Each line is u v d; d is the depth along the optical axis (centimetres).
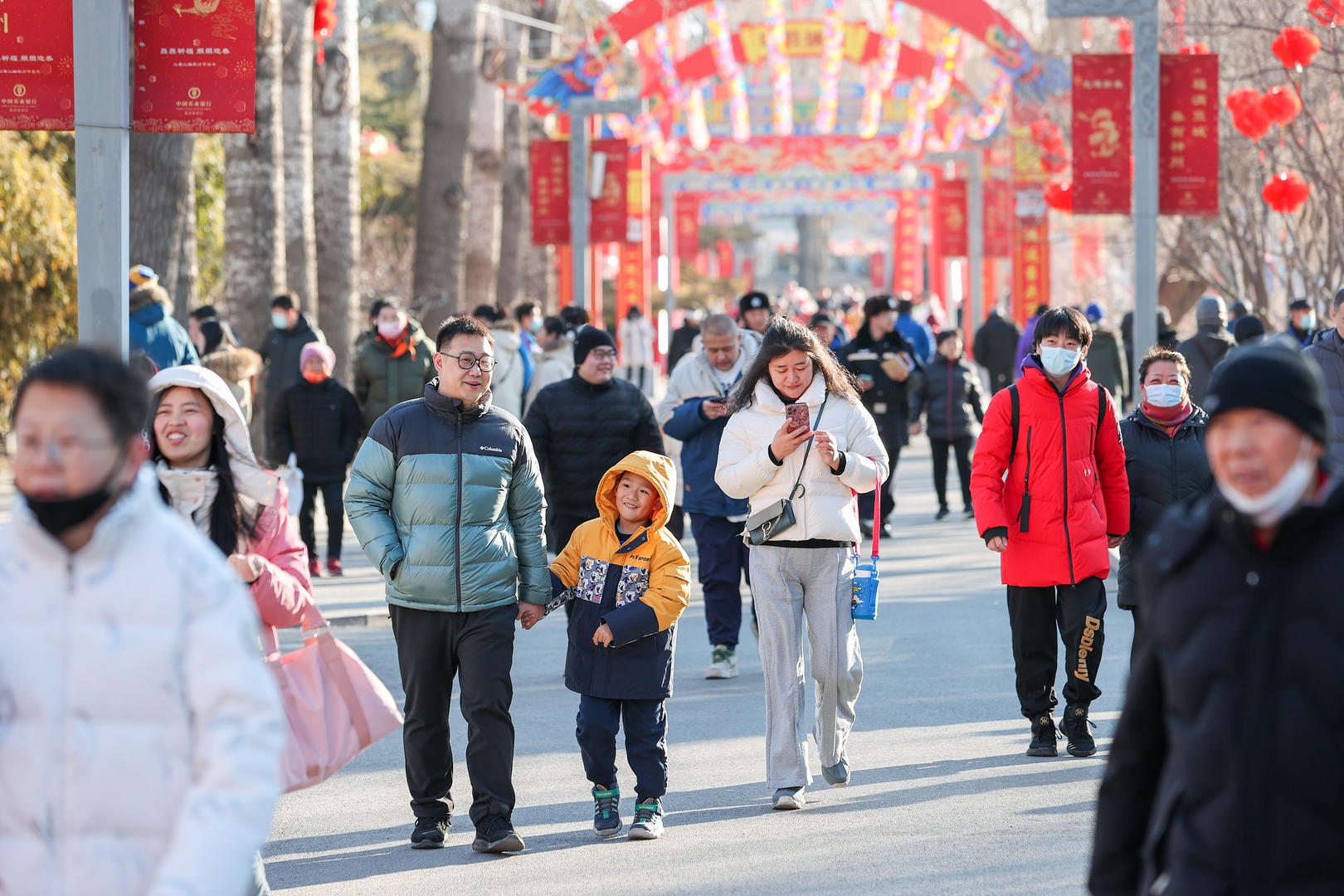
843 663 1823
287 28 5516
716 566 2605
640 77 8338
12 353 5744
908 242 15375
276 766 786
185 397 1280
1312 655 757
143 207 4072
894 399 4150
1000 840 1650
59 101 2161
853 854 1617
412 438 1673
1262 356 779
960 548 4019
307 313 5578
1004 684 2461
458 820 1823
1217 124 3831
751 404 1855
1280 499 764
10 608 788
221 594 796
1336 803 753
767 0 7575
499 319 4862
